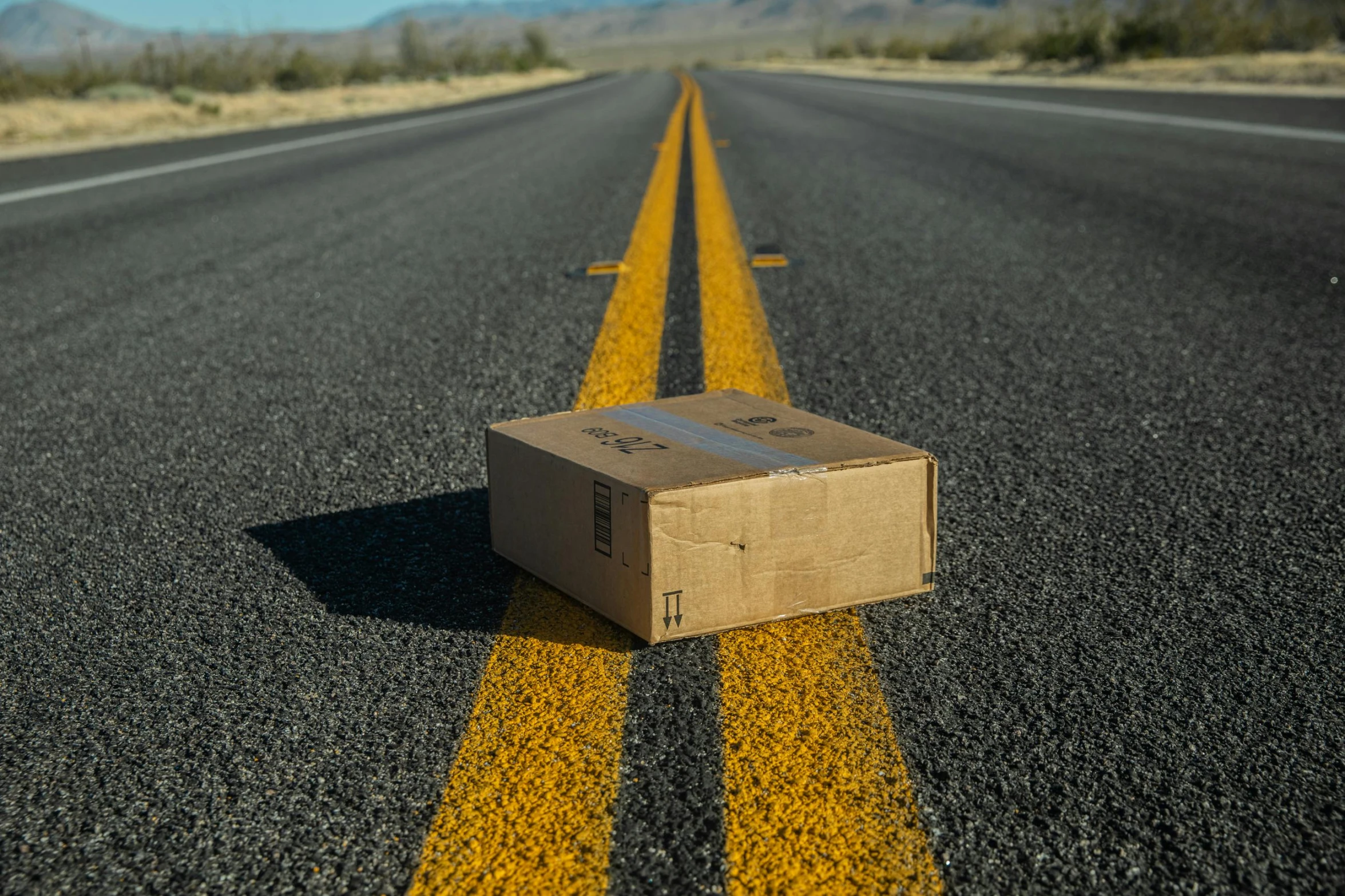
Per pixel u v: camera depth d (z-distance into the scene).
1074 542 2.03
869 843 1.20
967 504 2.23
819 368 3.27
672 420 2.02
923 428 2.71
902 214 6.36
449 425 2.86
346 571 2.00
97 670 1.65
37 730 1.50
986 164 8.70
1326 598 1.78
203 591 1.93
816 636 1.71
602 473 1.69
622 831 1.23
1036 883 1.14
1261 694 1.50
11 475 2.62
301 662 1.65
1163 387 3.01
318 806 1.30
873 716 1.46
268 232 6.45
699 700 1.51
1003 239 5.43
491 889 1.14
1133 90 17.34
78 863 1.22
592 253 5.45
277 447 2.73
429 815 1.27
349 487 2.44
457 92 31.00
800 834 1.21
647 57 147.62
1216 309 3.88
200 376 3.43
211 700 1.55
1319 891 1.13
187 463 2.64
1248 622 1.70
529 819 1.25
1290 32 23.36
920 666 1.60
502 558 2.04
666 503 1.60
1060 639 1.67
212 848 1.23
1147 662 1.59
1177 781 1.31
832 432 1.93
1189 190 6.68
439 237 6.12
